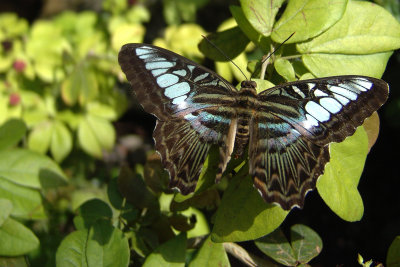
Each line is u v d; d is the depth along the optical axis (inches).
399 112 31.1
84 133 29.5
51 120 29.3
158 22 40.2
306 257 21.2
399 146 34.8
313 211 33.7
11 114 28.9
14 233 21.4
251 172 20.5
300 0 20.7
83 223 22.0
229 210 20.4
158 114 21.5
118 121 41.2
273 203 20.2
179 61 21.5
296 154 21.0
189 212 23.5
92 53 28.8
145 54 21.5
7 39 30.1
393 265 20.8
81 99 28.7
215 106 21.6
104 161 37.2
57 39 29.6
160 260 20.9
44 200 22.4
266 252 21.3
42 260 24.7
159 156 21.4
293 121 21.3
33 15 52.5
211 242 21.0
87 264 20.8
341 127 20.8
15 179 22.2
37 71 29.4
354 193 20.5
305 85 21.2
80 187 32.1
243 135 21.3
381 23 21.1
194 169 21.0
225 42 22.4
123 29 28.6
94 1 46.9
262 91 21.0
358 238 32.4
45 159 22.4
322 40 21.0
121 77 28.5
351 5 21.1
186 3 38.1
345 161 20.8
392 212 33.1
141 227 22.1
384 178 34.7
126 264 20.7
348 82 20.8
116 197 22.3
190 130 21.5
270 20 20.8
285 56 21.4
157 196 22.1
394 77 31.1
